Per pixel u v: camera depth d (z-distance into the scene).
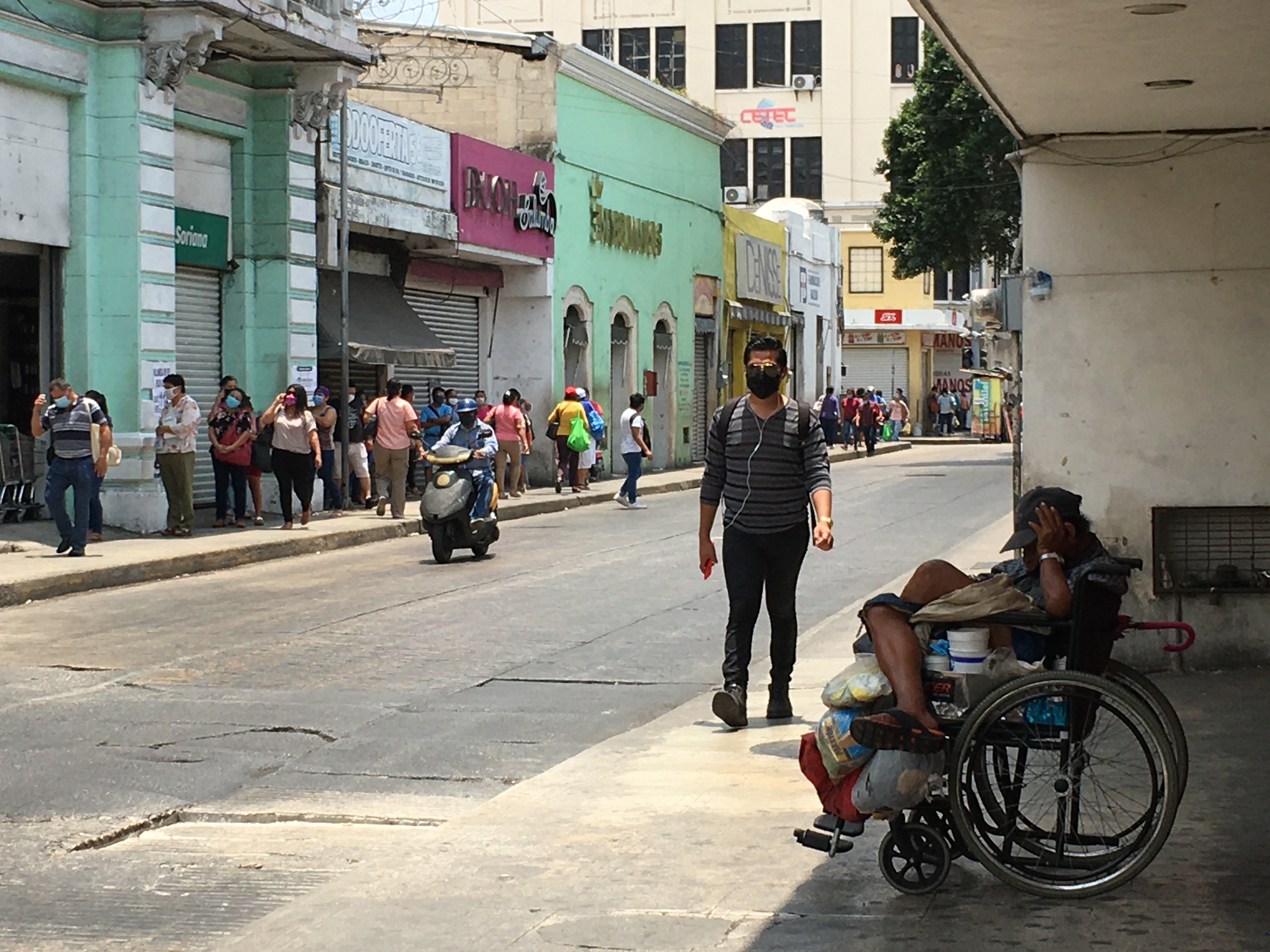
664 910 5.34
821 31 61.22
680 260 39.38
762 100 61.56
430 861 6.05
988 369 13.13
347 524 21.41
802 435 8.55
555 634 12.49
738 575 8.67
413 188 26.38
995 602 5.39
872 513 23.56
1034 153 9.56
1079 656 5.37
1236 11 6.68
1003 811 5.50
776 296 47.84
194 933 5.62
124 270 19.58
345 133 23.08
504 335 31.61
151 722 9.27
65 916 5.83
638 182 36.47
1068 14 6.75
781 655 8.89
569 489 30.02
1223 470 9.45
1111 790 5.31
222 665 11.17
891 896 5.41
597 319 34.28
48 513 19.50
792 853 6.02
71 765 8.22
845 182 61.25
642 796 7.08
